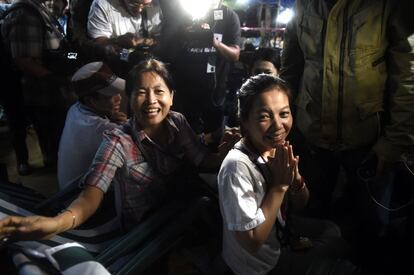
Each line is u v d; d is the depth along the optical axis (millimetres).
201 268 1574
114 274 1338
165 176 1651
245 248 1244
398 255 1788
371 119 1852
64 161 2020
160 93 1502
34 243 1324
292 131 2217
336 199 2340
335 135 1933
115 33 2863
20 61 2914
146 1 2789
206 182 1875
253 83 1313
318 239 1700
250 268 1373
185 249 1645
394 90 1752
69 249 1285
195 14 2244
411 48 1653
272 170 1257
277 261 1460
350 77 1790
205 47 2273
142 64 1530
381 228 1800
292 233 1589
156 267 1674
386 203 1779
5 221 1194
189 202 1669
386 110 1885
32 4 2912
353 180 2018
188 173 1771
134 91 1509
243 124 1377
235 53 2555
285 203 1466
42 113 3232
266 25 4844
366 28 1716
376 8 1693
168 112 1659
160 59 2291
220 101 2602
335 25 1775
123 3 2826
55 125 3289
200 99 2410
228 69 2732
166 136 1653
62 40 3129
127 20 2891
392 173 1780
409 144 1726
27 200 1899
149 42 2490
